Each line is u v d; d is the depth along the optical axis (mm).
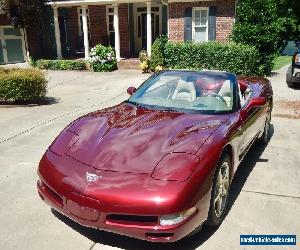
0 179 4652
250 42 14414
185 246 3189
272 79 13594
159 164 3002
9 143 6227
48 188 3320
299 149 5848
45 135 6695
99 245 3205
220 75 4664
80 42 21391
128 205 2777
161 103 4375
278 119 7832
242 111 4238
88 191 2891
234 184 4492
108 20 20484
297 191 4305
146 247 3172
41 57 20906
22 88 9578
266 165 5137
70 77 15508
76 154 3307
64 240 3277
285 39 28109
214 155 3160
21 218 3660
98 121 3887
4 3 18984
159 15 19656
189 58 14781
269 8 13844
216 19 15852
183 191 2791
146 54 16922
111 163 3078
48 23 20422
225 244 3229
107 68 17188
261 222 3605
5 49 20641
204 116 3988
